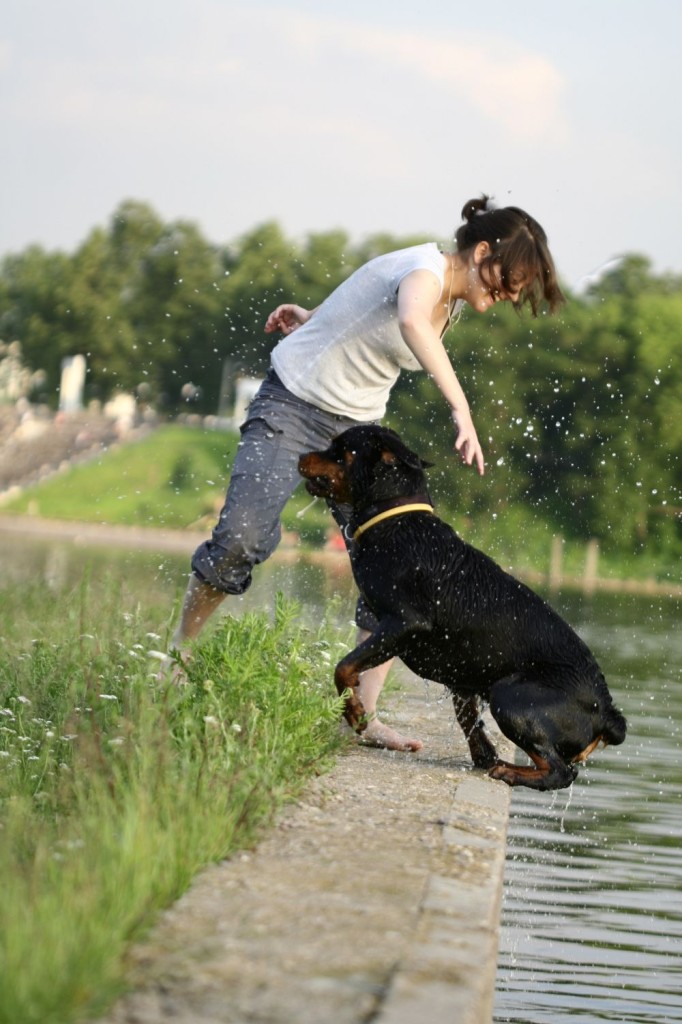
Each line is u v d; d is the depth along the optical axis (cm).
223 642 643
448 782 610
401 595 633
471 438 622
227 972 329
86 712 627
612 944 588
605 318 6141
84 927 331
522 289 679
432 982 328
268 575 2192
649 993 533
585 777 942
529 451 5719
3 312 12475
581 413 5884
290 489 698
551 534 5434
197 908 381
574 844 746
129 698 625
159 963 335
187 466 8750
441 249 698
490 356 5938
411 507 650
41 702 711
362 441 652
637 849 743
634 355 6059
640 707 1323
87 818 438
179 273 10900
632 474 5706
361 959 342
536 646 638
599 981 543
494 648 636
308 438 698
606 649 2008
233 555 690
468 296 680
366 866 439
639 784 925
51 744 622
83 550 4778
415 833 495
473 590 637
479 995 325
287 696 612
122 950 338
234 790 496
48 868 389
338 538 4184
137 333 10950
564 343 6006
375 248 9719
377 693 718
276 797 509
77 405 11075
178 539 7106
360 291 681
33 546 4972
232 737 546
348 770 624
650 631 2536
